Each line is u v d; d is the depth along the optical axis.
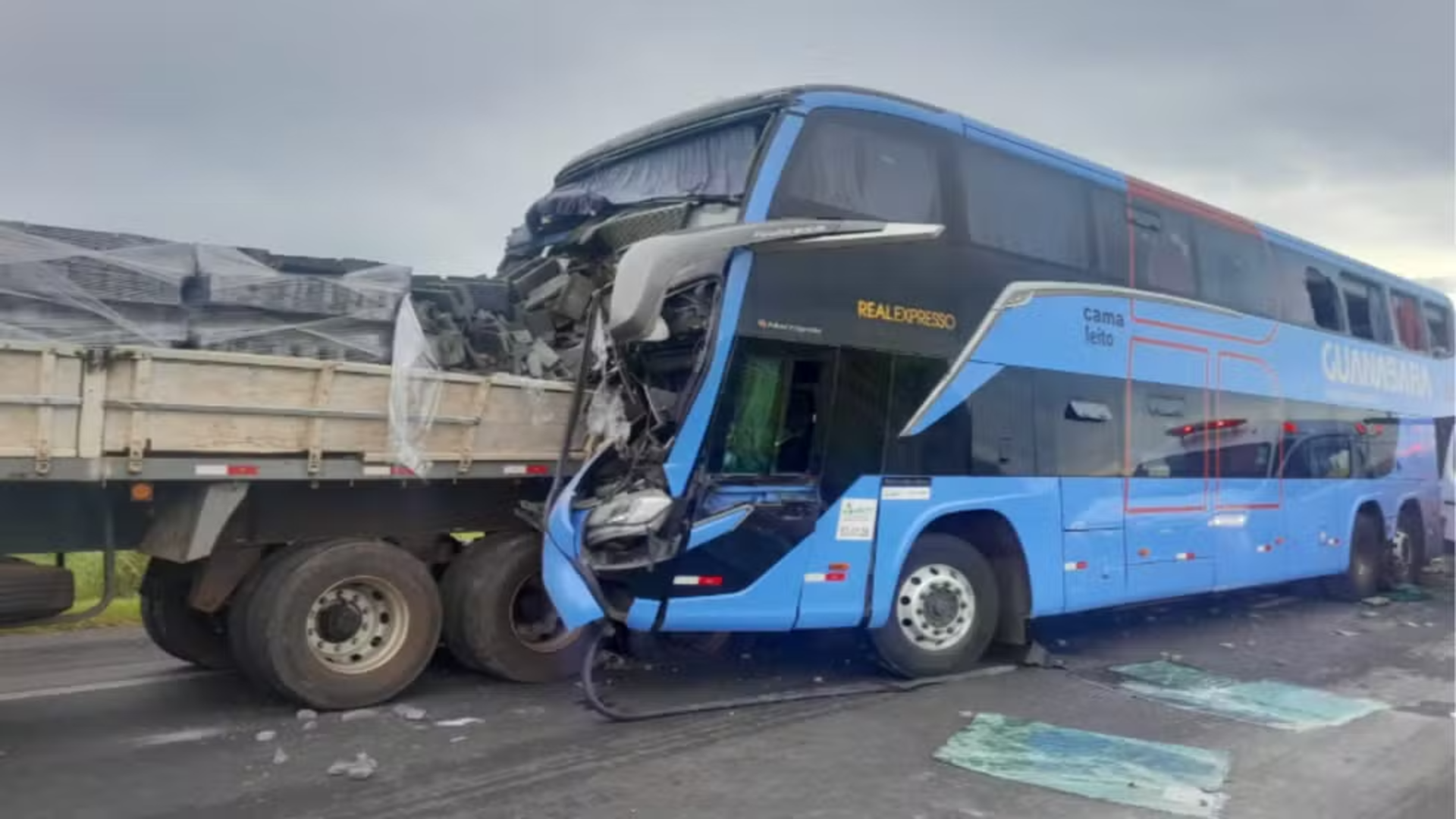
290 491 6.73
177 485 6.20
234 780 5.46
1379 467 13.37
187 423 5.96
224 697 7.29
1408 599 13.36
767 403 7.04
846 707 7.11
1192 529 9.95
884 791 5.36
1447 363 15.58
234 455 6.13
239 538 6.55
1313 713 7.18
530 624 7.68
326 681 6.67
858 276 7.49
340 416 6.49
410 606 7.02
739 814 5.00
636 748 6.05
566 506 6.67
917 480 7.73
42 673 8.15
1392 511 13.64
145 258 6.04
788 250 7.11
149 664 8.56
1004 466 8.27
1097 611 11.55
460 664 7.88
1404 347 14.25
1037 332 8.58
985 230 8.30
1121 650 9.47
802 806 5.12
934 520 7.93
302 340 6.48
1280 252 11.62
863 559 7.45
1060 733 6.50
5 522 6.00
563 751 5.99
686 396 6.70
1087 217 9.13
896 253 7.71
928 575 7.95
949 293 8.00
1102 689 7.80
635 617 6.57
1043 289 8.65
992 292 8.28
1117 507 9.16
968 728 6.59
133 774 5.56
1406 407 14.17
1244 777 5.71
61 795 5.22
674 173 8.00
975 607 8.20
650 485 6.71
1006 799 5.26
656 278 6.28
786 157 7.14
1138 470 9.39
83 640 9.77
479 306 7.73
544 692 7.37
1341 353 12.62
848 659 8.59
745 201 6.93
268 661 6.54
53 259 5.71
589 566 6.53
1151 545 9.48
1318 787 5.60
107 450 5.70
